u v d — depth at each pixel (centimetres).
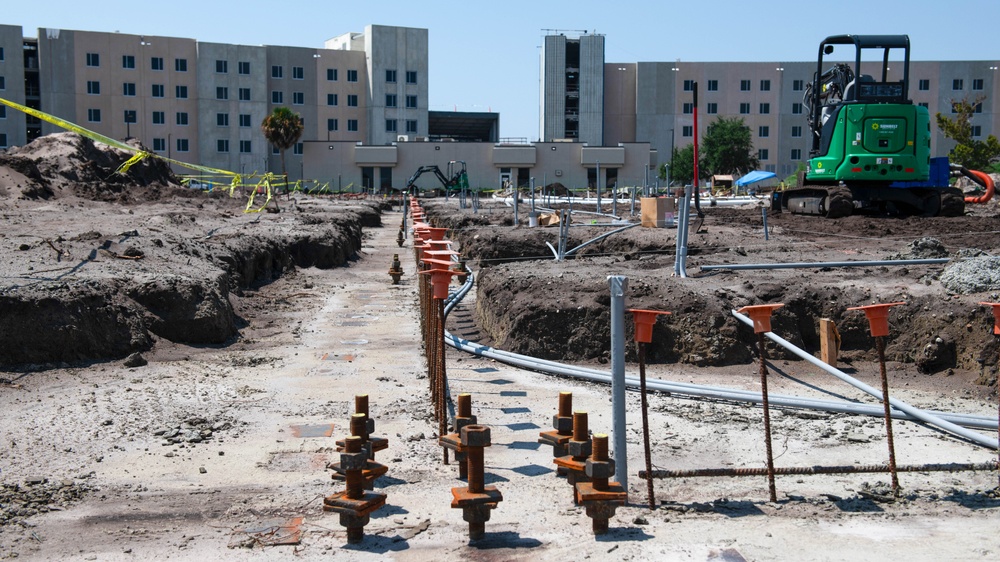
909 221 2498
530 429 942
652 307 1280
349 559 614
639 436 918
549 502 719
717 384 1148
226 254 1867
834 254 1789
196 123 8925
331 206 4853
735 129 8588
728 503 712
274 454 853
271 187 4581
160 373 1183
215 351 1355
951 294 1235
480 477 646
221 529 670
